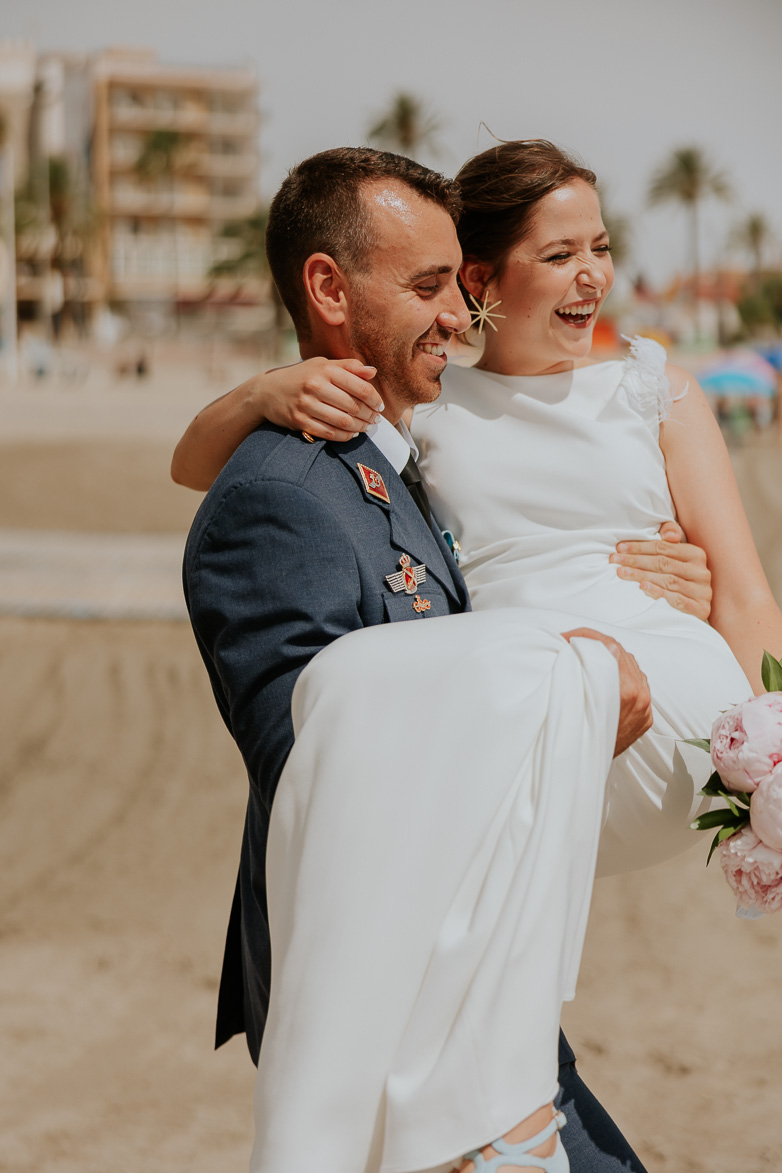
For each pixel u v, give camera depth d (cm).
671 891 550
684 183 7469
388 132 6122
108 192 8744
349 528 181
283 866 161
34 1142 357
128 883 567
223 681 183
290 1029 151
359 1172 148
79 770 721
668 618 203
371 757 158
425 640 165
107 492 1664
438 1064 147
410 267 187
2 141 7700
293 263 195
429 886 153
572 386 214
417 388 195
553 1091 148
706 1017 436
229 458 205
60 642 985
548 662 164
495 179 209
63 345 7694
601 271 210
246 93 8781
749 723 167
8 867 585
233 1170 345
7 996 457
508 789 156
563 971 152
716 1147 351
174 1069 409
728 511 215
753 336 6906
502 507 212
